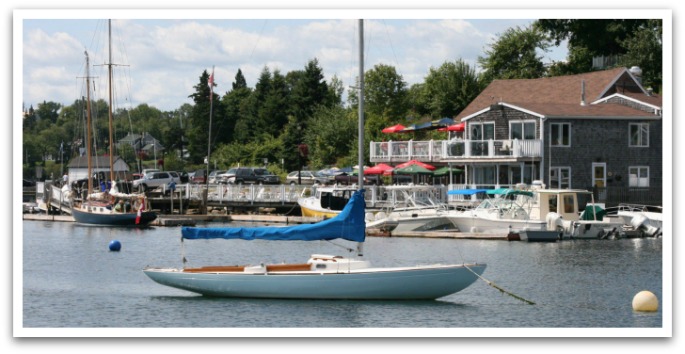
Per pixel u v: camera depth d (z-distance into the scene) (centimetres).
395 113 17462
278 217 11175
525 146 10588
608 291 5922
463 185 10944
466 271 5288
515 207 9088
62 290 5981
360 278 5262
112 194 11544
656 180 11181
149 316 5103
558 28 15150
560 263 7169
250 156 18950
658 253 7794
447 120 11944
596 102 11962
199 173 16500
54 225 11338
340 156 16900
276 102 19838
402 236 9256
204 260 7594
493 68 16550
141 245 8819
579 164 10794
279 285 5328
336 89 19812
